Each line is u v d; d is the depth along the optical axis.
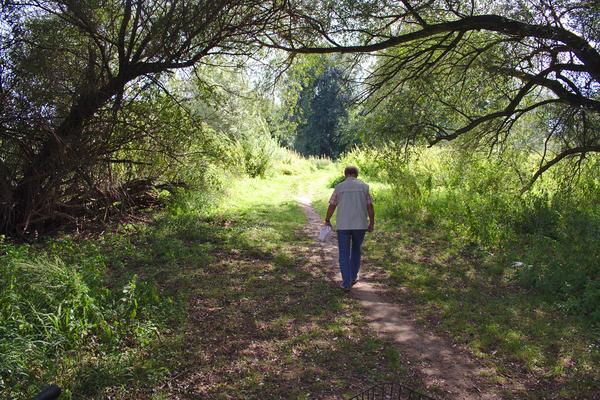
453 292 6.91
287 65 12.05
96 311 4.82
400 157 11.00
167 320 5.36
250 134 22.89
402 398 4.10
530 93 10.65
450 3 9.73
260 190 19.41
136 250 8.38
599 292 6.07
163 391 4.00
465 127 10.05
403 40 9.73
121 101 10.16
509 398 4.18
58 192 9.98
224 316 5.65
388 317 5.96
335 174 25.55
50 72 9.11
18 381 3.71
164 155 11.20
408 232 11.08
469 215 10.52
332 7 9.72
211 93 11.42
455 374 4.57
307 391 4.12
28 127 9.10
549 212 10.43
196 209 12.69
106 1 9.27
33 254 6.42
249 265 8.01
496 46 9.34
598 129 9.27
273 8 9.91
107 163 10.66
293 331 5.36
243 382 4.21
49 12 9.21
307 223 12.56
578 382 4.42
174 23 9.53
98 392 3.82
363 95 11.23
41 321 4.31
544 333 5.44
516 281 7.45
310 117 48.34
